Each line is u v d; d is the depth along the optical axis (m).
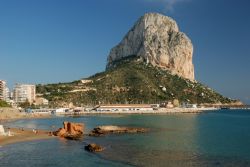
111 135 102.69
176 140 89.00
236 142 84.56
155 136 99.81
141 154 64.81
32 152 67.75
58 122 179.50
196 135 103.38
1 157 62.25
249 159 59.88
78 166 54.31
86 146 72.62
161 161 57.78
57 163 56.72
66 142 83.75
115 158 60.66
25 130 116.06
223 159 59.78
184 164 55.44
